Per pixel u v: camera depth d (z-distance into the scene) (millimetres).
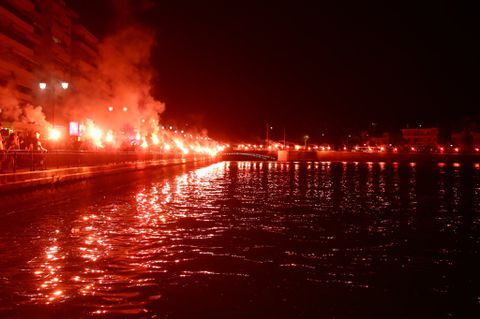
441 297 11125
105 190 35781
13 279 12062
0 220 20266
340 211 25297
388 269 13344
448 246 16422
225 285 11719
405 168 88000
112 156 39688
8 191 21031
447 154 108562
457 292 11477
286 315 9945
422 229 19891
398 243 16859
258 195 33969
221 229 19219
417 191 38938
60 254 14594
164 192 35500
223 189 38938
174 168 68812
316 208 26500
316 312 10133
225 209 25531
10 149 25469
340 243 16719
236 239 17172
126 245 15969
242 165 103438
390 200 31641
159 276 12383
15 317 9656
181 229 19078
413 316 10031
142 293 11094
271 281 12062
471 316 10078
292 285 11789
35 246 15688
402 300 10898
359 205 28375
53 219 21281
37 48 70312
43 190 24938
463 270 13344
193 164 87188
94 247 15602
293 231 18969
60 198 27172
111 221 20906
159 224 20266
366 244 16609
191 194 34125
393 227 20312
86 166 32625
